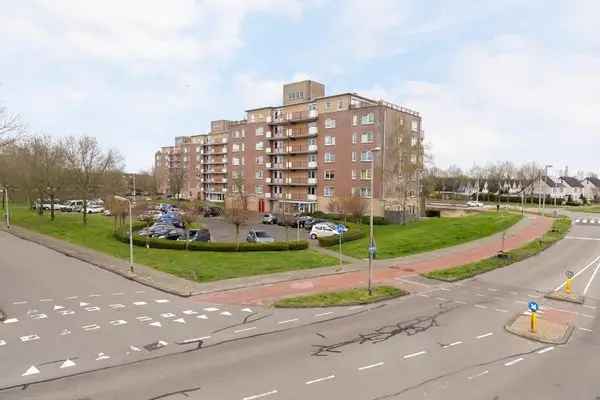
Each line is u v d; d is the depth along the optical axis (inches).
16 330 575.5
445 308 717.9
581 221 2113.7
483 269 1030.4
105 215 2464.3
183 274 936.9
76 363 467.5
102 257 1140.5
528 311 700.0
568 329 601.3
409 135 2086.6
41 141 2226.9
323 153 2541.8
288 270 1007.6
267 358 486.9
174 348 517.0
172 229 1611.7
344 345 533.0
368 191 2285.9
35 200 2361.0
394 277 966.4
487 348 527.8
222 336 563.2
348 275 979.3
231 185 3265.3
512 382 430.6
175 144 5068.9
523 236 1584.6
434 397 395.2
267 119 2878.9
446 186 4845.0
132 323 612.7
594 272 1022.4
